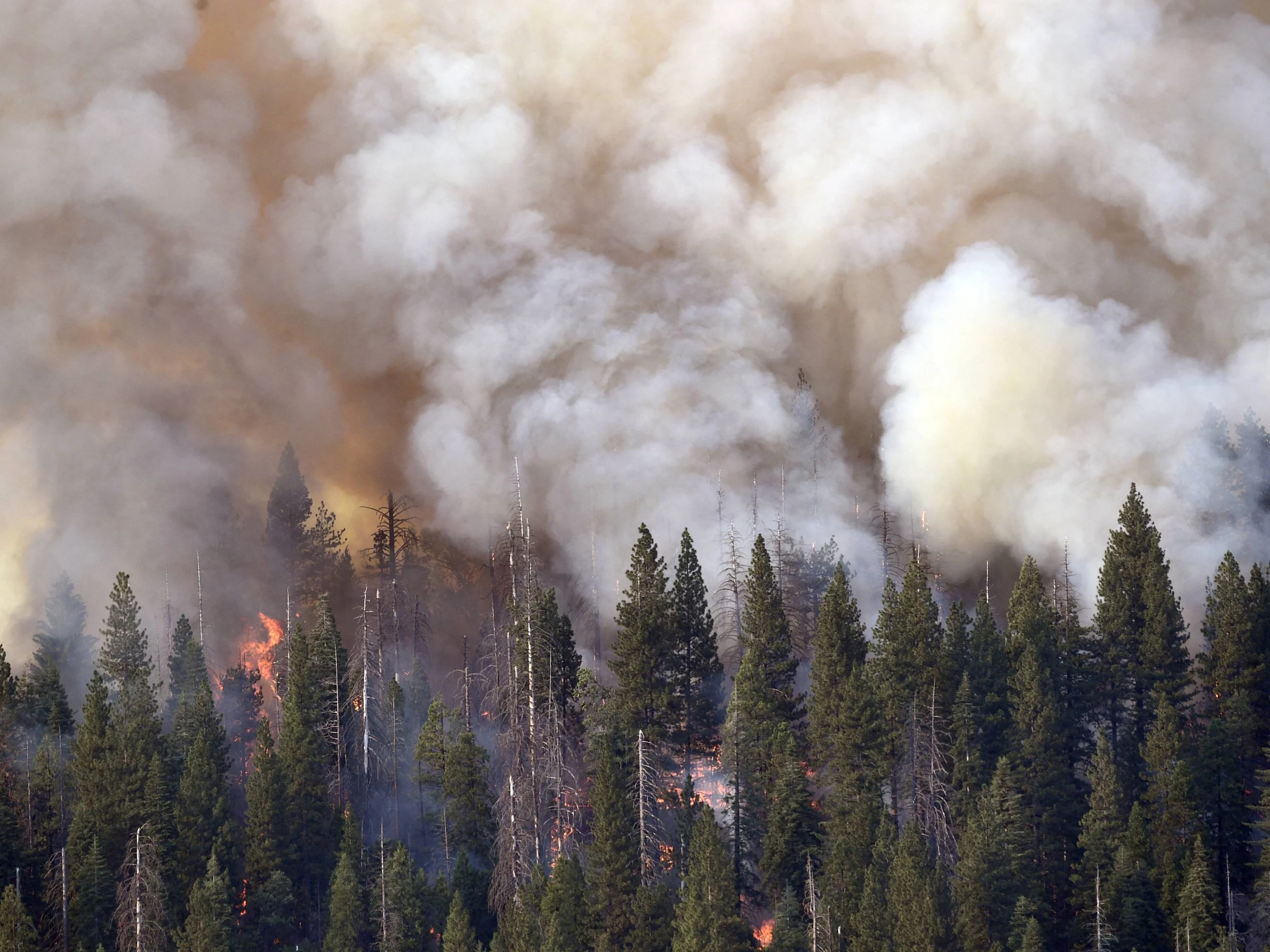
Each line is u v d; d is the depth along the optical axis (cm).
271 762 19262
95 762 19125
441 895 18412
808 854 18738
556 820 19125
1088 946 17825
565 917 17375
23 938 17038
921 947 16525
